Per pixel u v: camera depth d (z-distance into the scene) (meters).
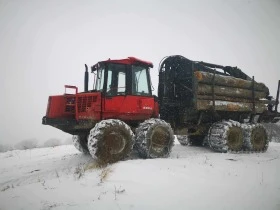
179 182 4.95
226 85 10.18
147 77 8.38
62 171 6.66
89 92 7.79
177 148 10.44
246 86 10.97
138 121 8.31
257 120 11.90
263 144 10.26
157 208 3.81
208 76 9.39
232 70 11.30
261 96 11.77
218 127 9.38
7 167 8.18
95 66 8.39
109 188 4.63
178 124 9.69
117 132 6.89
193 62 9.57
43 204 4.12
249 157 8.20
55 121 7.35
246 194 4.46
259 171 6.05
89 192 4.51
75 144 9.02
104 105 7.51
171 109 9.69
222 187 4.77
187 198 4.20
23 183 5.89
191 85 9.65
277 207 3.93
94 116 7.42
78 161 7.95
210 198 4.22
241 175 5.64
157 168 5.76
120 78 7.90
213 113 9.75
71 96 7.64
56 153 10.52
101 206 3.90
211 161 7.09
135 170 5.55
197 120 9.98
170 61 9.83
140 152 7.44
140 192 4.43
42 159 9.14
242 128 9.78
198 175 5.46
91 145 6.55
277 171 6.08
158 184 4.80
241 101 10.78
